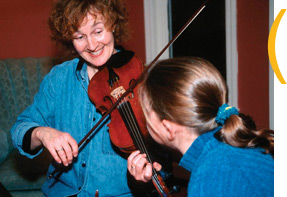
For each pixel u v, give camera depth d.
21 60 2.60
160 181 1.05
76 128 1.24
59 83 1.28
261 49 2.52
